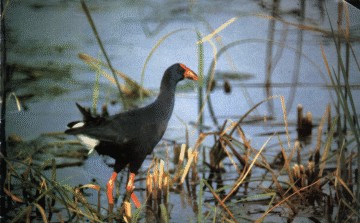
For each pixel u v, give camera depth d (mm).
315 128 12484
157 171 9148
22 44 17531
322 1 18438
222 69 15789
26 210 7613
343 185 8195
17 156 10562
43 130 12031
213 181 10078
